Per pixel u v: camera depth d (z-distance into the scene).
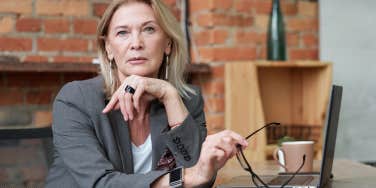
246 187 1.36
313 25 3.16
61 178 1.52
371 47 3.19
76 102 1.49
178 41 1.69
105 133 1.49
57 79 2.63
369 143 3.18
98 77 1.62
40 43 2.62
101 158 1.39
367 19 3.18
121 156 1.51
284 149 1.74
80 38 2.71
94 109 1.50
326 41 3.14
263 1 2.99
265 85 3.01
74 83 1.56
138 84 1.51
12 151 1.68
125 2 1.59
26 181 1.69
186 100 1.72
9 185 1.67
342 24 3.15
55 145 1.47
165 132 1.55
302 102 3.06
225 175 1.75
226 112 2.84
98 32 1.62
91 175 1.34
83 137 1.44
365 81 3.18
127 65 1.58
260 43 2.99
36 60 2.62
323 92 2.94
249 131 2.75
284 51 2.88
